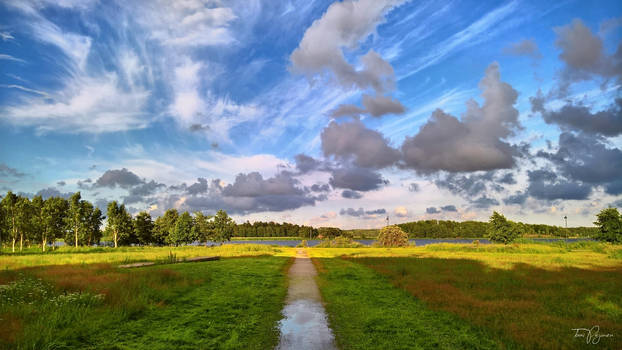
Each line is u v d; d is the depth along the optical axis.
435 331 8.83
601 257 31.64
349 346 7.73
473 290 14.23
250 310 10.92
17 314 9.02
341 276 18.98
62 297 10.59
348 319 10.02
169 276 15.78
